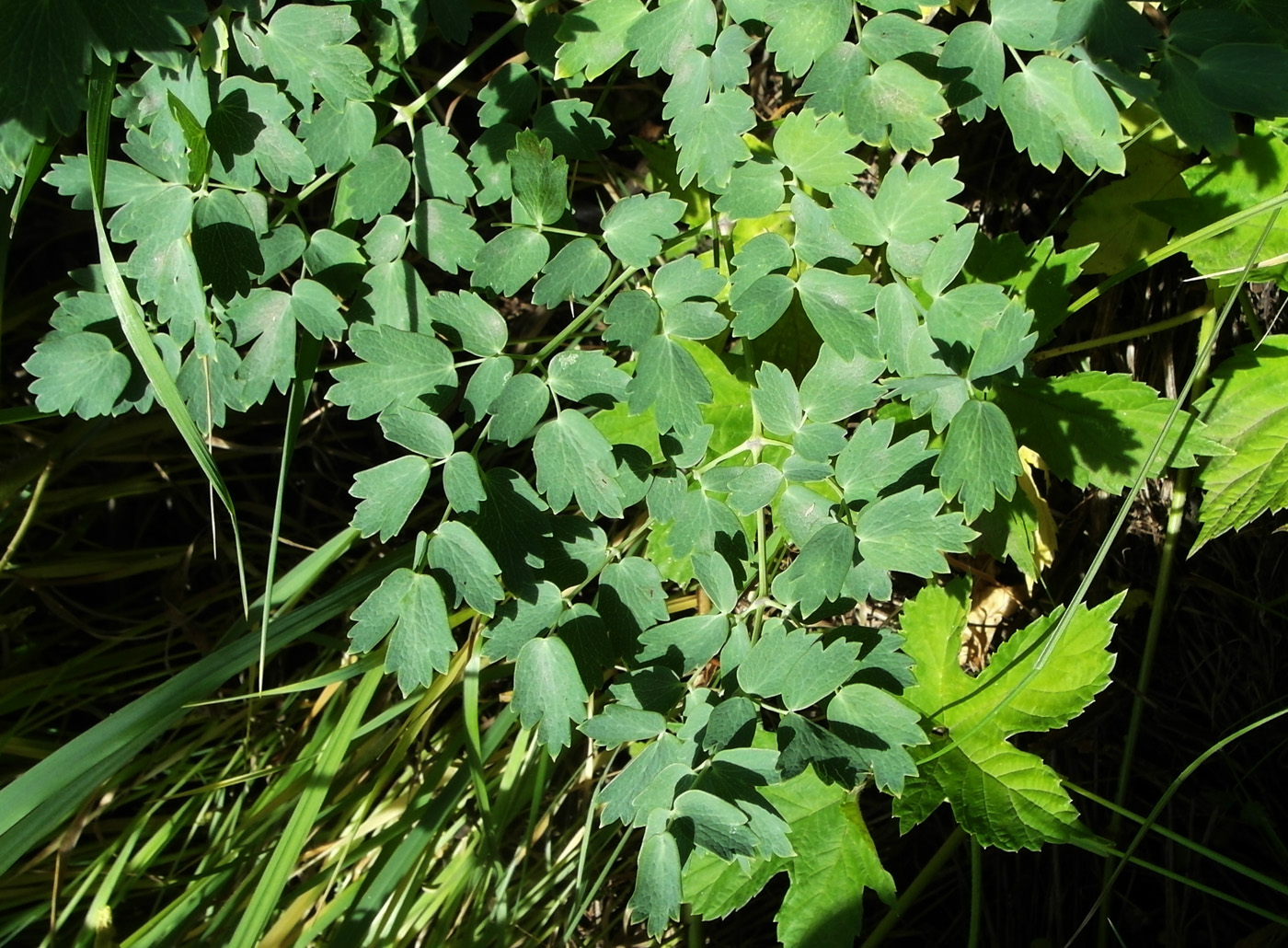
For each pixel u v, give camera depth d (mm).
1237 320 791
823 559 625
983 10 769
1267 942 746
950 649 711
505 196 677
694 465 649
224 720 802
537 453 634
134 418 820
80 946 730
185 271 641
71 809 676
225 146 643
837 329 642
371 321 665
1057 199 820
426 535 629
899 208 642
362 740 787
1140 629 814
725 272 717
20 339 838
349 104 649
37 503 790
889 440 636
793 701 621
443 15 670
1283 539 784
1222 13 617
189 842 774
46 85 605
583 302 659
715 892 686
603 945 795
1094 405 695
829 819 693
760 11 639
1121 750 800
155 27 611
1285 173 700
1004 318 618
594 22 668
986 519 719
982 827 680
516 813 770
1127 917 777
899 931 793
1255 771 784
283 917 732
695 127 641
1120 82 622
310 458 881
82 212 859
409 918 761
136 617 850
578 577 648
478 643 733
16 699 790
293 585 739
